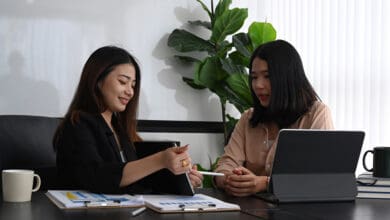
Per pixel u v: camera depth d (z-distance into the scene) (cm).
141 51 327
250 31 327
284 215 136
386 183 171
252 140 223
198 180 178
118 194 160
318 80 324
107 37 318
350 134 162
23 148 230
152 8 330
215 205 142
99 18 316
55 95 305
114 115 207
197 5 345
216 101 350
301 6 336
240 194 172
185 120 339
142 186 174
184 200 149
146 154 186
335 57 314
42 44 302
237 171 178
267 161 211
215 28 324
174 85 336
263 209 145
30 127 237
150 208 140
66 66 308
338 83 312
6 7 294
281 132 155
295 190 160
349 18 305
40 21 301
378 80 289
